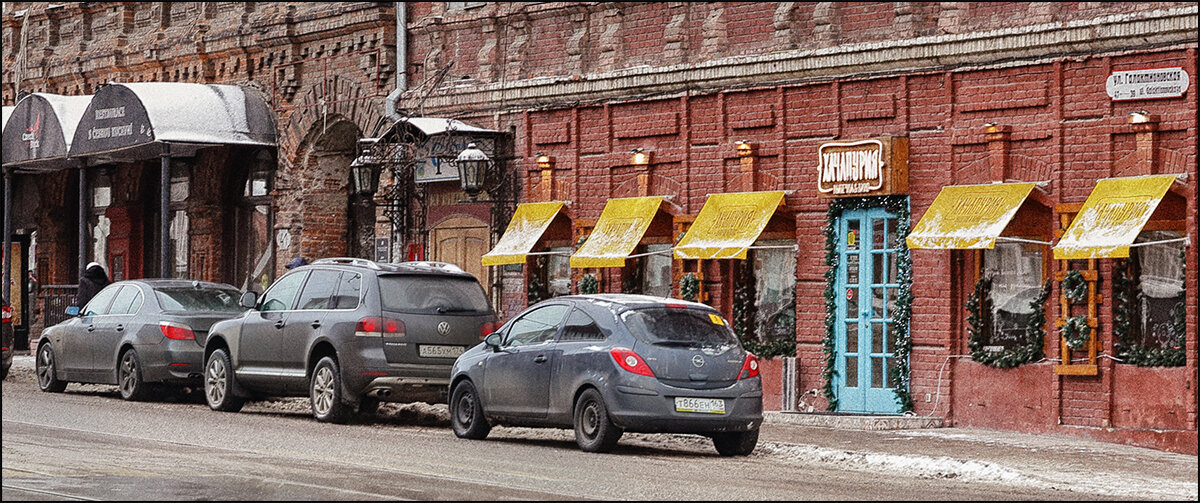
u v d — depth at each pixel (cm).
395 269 2589
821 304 2838
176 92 3847
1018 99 2567
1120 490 1856
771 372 2916
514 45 3391
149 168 4425
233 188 4141
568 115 3266
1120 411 2439
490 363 2314
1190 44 2364
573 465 1961
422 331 2558
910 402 2703
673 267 3075
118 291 3183
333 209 3878
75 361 3203
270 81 3947
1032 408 2550
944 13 2667
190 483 1728
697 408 2112
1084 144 2484
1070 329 2484
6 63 5034
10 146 4303
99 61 4488
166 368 2980
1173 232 2411
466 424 2353
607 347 2141
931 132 2680
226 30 4047
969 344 2639
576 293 3244
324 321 2609
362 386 2533
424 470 1878
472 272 3453
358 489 1680
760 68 2898
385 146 3438
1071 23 2480
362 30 3672
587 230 3209
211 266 4134
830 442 2339
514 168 3372
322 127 3806
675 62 3075
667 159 3077
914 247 2595
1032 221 2567
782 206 2872
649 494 1667
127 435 2306
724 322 2212
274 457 2011
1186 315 2367
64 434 2306
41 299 4819
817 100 2834
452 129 3294
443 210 3516
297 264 3556
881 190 2709
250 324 2770
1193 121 2367
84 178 4019
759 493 1702
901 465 2059
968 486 1866
